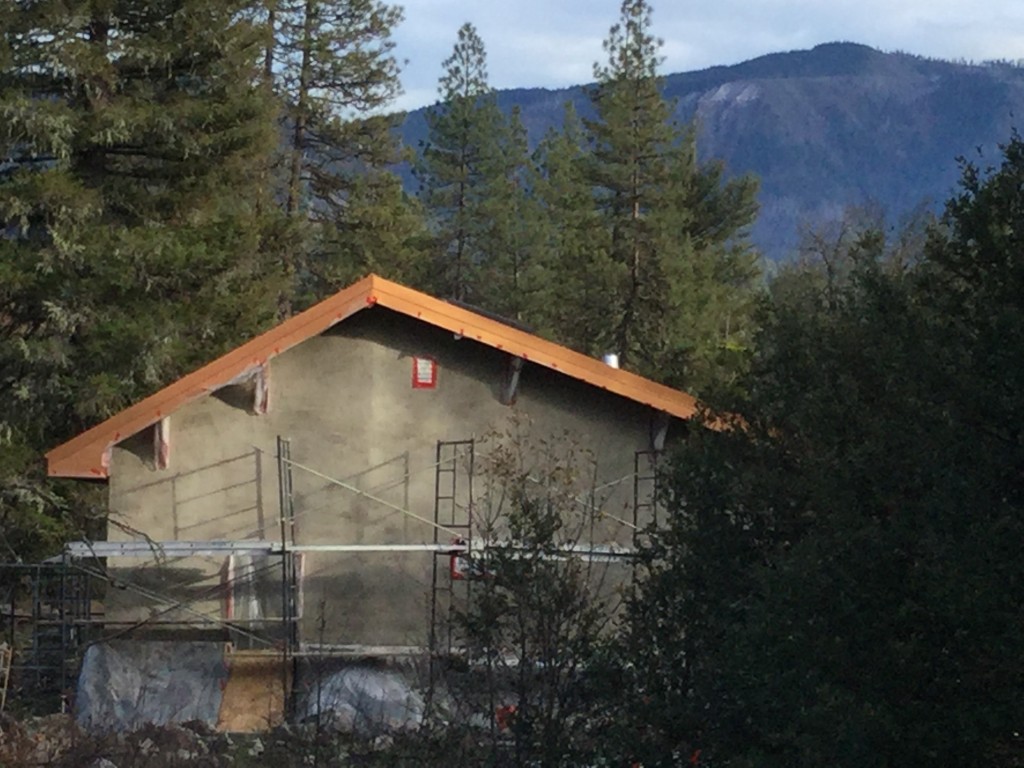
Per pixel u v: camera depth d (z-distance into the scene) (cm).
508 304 5100
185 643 1797
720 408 1070
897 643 760
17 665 1891
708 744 952
